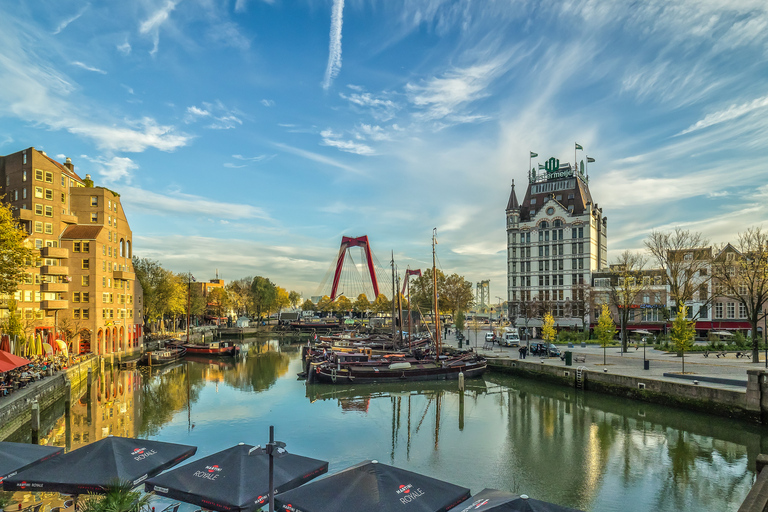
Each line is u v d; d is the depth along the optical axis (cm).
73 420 3809
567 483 2456
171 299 10694
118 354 7406
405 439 3278
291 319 16862
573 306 10388
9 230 4253
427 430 3516
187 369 6994
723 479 2484
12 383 3734
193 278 10262
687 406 3725
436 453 2966
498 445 3120
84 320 7038
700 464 2703
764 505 1115
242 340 12962
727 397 3431
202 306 13850
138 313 8906
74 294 7050
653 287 8925
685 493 2316
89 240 7138
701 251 7738
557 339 8600
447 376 5778
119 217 8000
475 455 2927
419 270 11319
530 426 3603
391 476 1391
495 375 6166
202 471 1448
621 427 3525
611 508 2164
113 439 1639
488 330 12312
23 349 5288
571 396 4741
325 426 3631
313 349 7819
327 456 2919
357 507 1262
